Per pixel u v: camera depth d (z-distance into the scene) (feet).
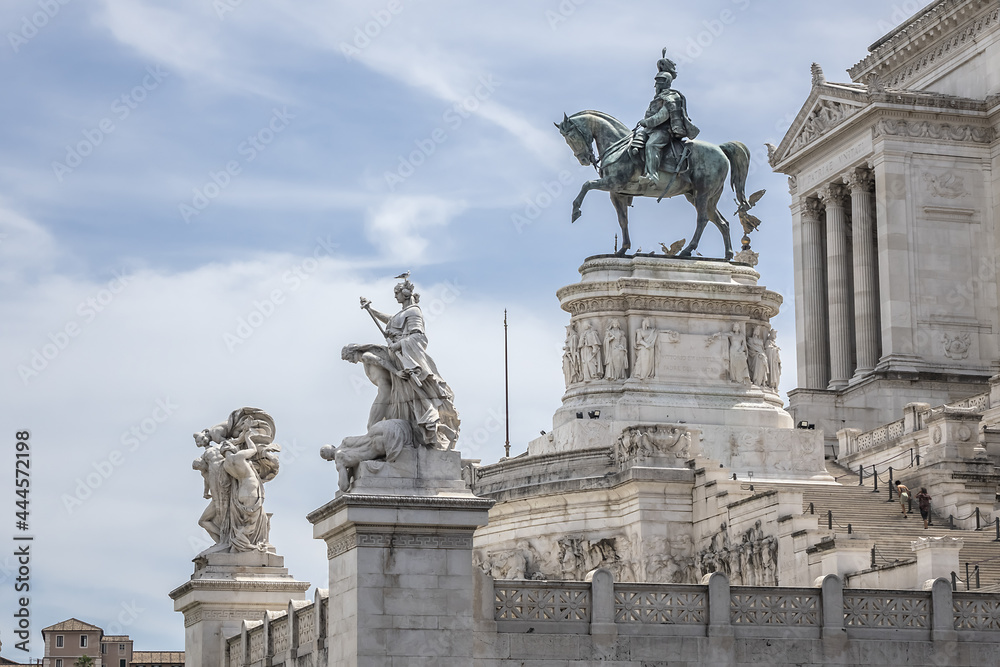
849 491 255.29
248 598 213.87
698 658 160.45
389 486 155.53
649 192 300.40
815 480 280.92
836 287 402.72
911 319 371.35
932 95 379.55
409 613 152.66
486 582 156.25
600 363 288.30
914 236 375.45
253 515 218.18
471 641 153.99
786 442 282.77
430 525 154.20
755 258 315.99
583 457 260.62
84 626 386.32
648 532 243.81
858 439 309.22
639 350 286.05
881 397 358.84
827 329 415.64
